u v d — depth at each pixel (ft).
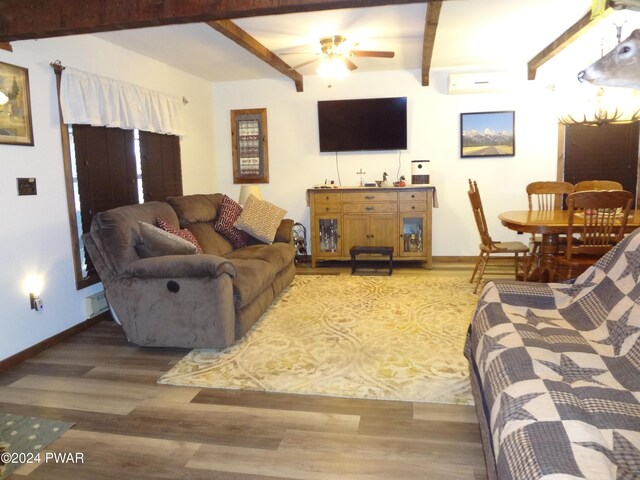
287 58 16.35
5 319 9.79
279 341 10.60
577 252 11.43
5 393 8.53
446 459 6.29
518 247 14.35
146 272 9.80
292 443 6.75
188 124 18.13
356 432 7.00
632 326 5.92
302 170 20.02
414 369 8.99
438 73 18.61
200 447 6.70
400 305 13.14
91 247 10.44
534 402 4.47
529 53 16.49
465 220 19.13
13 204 10.05
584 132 17.89
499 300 7.72
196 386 8.60
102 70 13.17
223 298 9.78
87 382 8.91
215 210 15.06
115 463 6.38
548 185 15.28
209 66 17.07
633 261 6.78
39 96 10.77
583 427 3.99
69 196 11.61
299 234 20.06
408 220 17.97
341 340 10.57
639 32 7.14
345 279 16.57
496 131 18.49
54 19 8.83
